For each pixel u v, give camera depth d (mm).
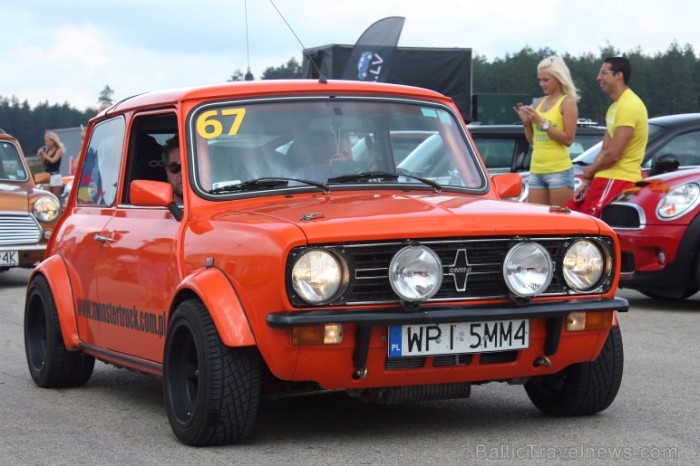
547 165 10477
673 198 9648
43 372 6953
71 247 6828
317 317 4637
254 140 5754
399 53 23922
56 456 5059
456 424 5543
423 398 5129
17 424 5832
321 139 5867
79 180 7141
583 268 5102
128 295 5953
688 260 9570
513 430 5371
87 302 6562
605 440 5113
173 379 5301
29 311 7223
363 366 4797
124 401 6520
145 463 4852
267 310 4730
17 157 14820
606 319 5156
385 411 5906
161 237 5625
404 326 4801
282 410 5953
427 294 4773
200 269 5168
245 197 5562
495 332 4953
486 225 4906
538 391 5770
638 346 7965
